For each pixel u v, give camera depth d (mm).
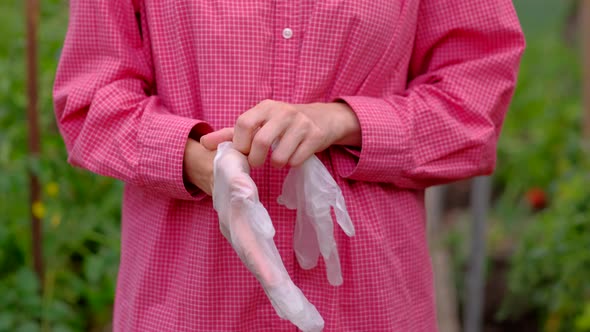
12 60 3006
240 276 1382
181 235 1433
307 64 1409
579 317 2918
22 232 2855
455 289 3799
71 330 2627
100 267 2771
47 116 2811
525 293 3271
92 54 1503
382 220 1459
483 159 1511
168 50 1448
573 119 4395
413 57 1606
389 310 1436
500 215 4254
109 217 2975
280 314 1202
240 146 1274
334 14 1403
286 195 1351
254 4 1398
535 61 5605
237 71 1393
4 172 2676
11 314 2570
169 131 1368
